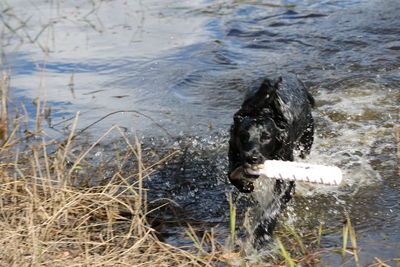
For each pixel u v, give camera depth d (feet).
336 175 18.81
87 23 48.73
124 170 26.35
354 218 22.22
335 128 30.32
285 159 23.15
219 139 29.78
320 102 33.30
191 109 33.17
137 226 20.44
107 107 33.32
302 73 37.37
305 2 53.57
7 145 24.25
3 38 44.37
